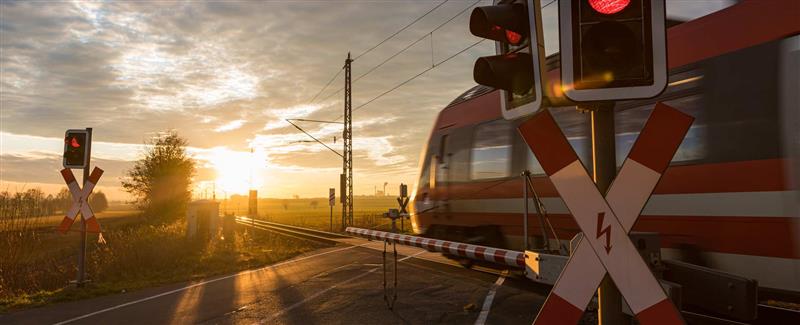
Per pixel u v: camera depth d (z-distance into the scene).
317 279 9.80
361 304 7.31
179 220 36.00
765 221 5.43
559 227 8.30
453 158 11.66
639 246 3.13
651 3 2.37
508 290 7.89
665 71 2.34
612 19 2.40
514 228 9.52
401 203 19.56
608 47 2.41
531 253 5.32
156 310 7.58
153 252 13.37
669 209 6.45
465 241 11.14
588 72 2.41
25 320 7.16
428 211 12.59
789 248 5.21
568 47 2.44
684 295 3.39
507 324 5.93
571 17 2.45
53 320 7.12
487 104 10.67
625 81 2.38
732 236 5.74
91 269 12.07
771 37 5.59
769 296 5.44
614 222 2.32
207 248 17.61
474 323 6.01
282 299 7.96
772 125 5.45
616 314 2.54
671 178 6.45
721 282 3.15
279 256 14.90
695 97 6.34
